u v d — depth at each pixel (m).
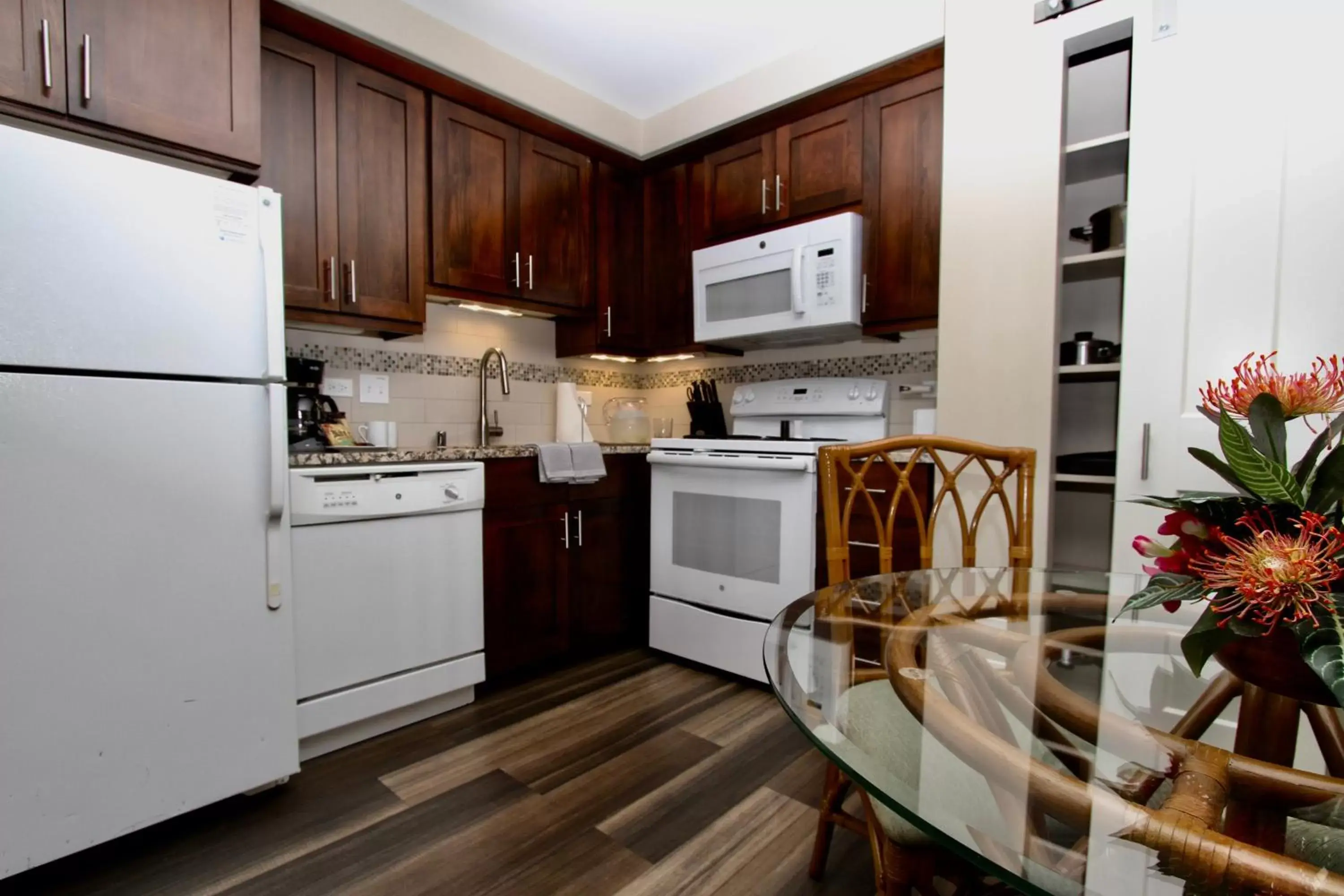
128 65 1.53
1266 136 1.47
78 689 1.27
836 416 2.57
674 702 2.13
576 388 2.94
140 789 1.34
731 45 2.38
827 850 1.29
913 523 2.03
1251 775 0.62
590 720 2.00
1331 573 0.51
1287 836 0.58
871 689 0.85
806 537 2.10
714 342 2.76
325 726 1.74
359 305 2.06
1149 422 1.62
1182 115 1.56
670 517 2.50
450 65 2.23
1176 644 0.98
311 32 1.93
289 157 1.91
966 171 1.93
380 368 2.41
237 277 1.46
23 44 1.40
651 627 2.57
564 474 2.32
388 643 1.87
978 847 0.55
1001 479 1.49
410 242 2.19
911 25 2.12
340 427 2.15
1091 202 2.00
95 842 1.28
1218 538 0.59
